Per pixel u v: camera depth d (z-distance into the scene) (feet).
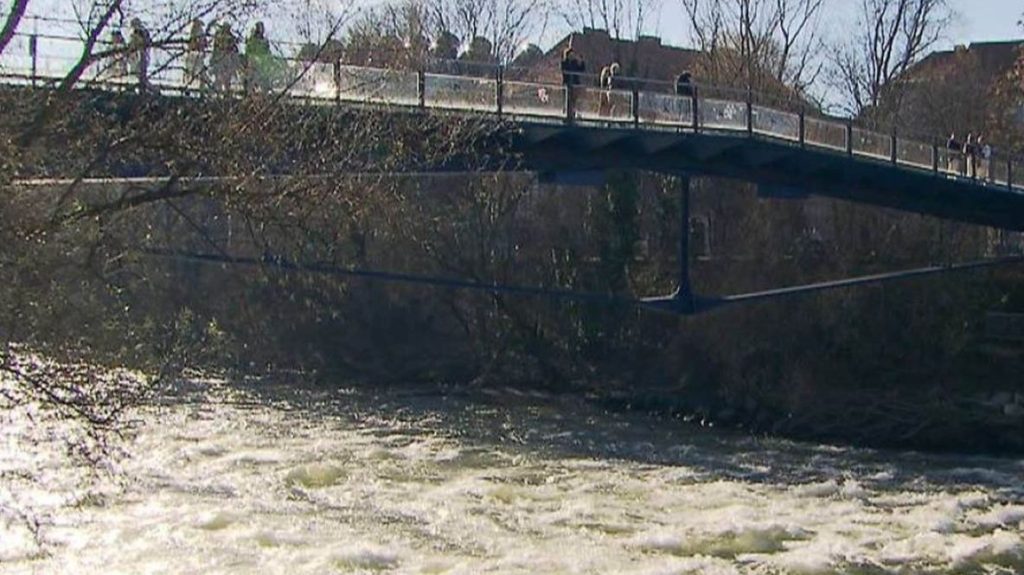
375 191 53.72
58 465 67.15
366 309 153.38
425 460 93.25
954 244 141.90
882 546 67.05
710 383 135.03
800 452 106.63
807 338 136.98
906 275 120.57
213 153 46.16
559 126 86.58
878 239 143.84
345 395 133.59
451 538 66.80
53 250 43.45
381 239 146.82
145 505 72.33
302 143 52.42
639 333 147.54
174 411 109.19
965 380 133.39
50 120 42.86
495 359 149.48
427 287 155.33
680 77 110.42
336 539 66.08
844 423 115.55
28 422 46.21
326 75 66.08
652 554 64.13
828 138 104.17
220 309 143.64
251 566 60.75
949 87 201.46
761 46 196.13
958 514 76.74
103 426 45.80
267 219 47.73
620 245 150.41
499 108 82.89
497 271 151.74
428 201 147.02
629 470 92.07
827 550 65.51
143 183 48.98
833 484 87.25
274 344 147.84
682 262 106.83
